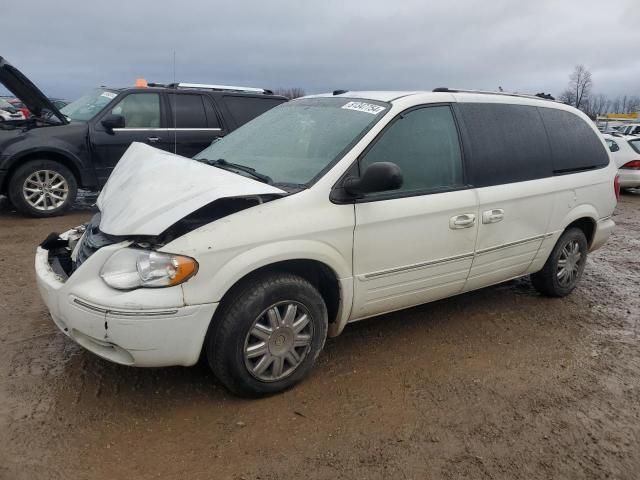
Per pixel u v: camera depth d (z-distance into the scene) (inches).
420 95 154.4
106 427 115.0
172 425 117.1
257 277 122.6
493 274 171.5
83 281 114.2
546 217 181.0
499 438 119.0
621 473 110.6
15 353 143.0
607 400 136.9
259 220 118.6
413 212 141.6
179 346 113.3
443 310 189.0
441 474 107.0
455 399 133.0
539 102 188.2
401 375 142.6
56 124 305.1
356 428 119.5
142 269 109.7
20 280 197.8
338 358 149.7
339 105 156.3
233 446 111.6
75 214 319.9
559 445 117.9
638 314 197.5
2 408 119.0
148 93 325.7
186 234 112.0
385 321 176.4
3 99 998.4
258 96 359.3
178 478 102.2
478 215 157.3
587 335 175.8
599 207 203.5
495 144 165.8
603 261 274.8
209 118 340.5
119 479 101.0
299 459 108.8
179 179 126.1
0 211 322.7
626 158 529.3
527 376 146.4
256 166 143.2
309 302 128.3
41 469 101.9
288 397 129.6
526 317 187.5
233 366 120.4
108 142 313.9
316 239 125.6
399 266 142.9
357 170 134.3
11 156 290.8
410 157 145.5
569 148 192.5
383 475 105.7
